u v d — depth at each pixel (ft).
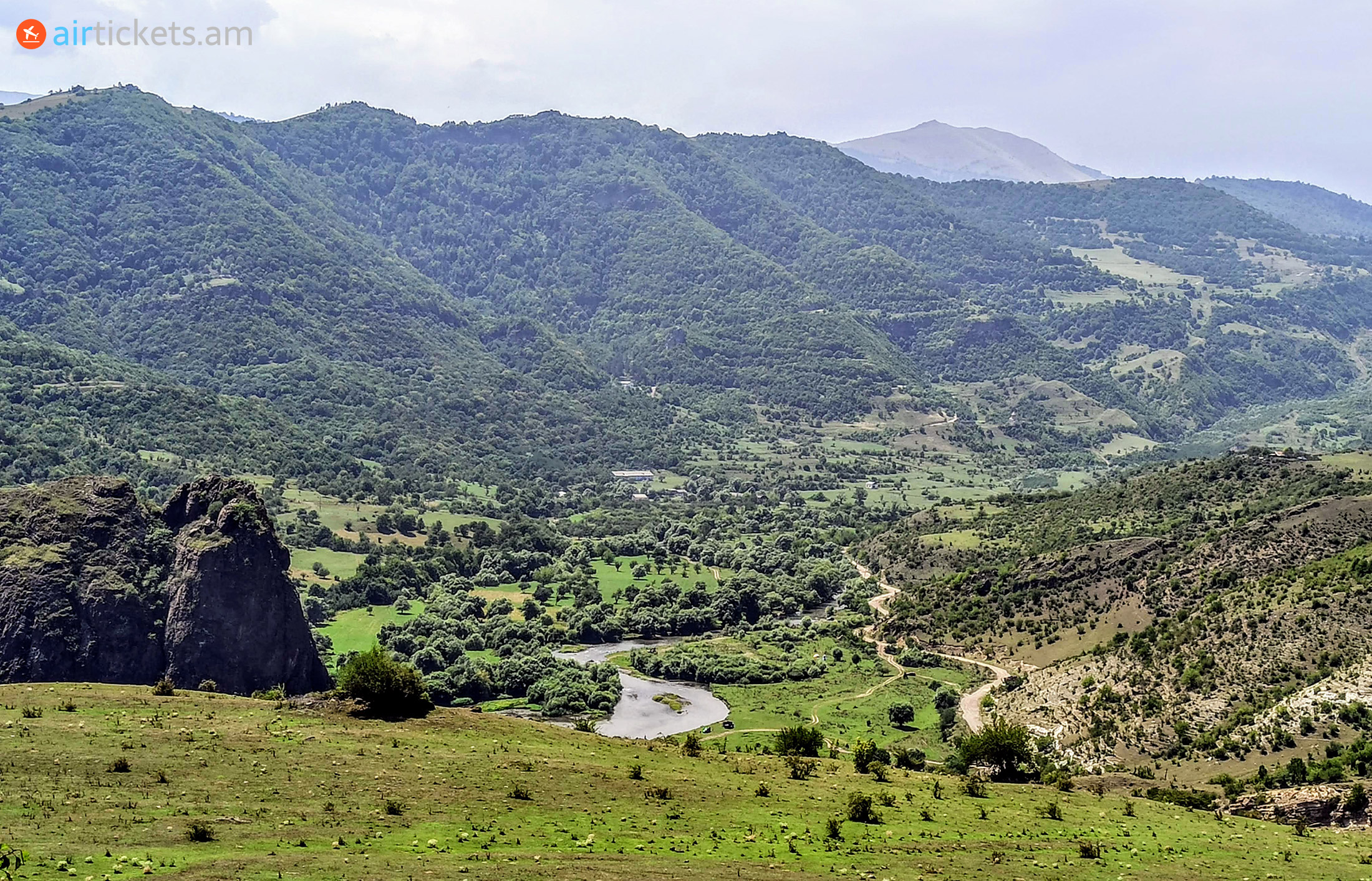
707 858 193.16
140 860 168.45
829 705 545.03
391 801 209.46
